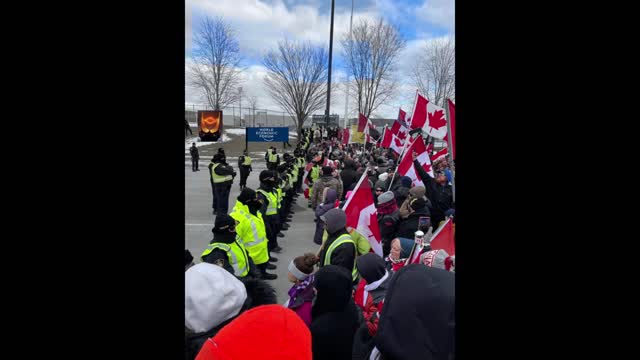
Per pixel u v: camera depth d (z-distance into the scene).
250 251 4.99
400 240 3.71
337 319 2.51
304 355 1.24
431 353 1.21
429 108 6.62
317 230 5.68
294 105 28.42
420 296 1.26
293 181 11.09
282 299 5.23
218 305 1.52
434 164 8.86
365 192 4.10
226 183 9.89
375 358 1.66
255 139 19.83
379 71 27.11
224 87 26.14
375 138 16.06
